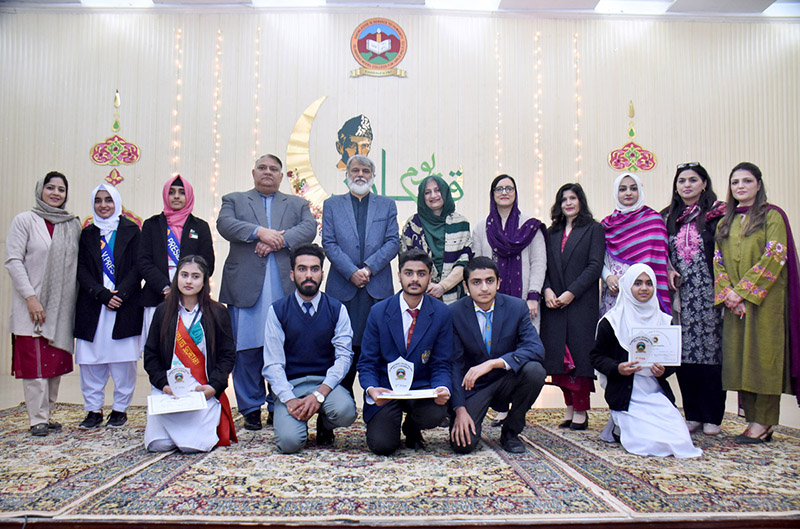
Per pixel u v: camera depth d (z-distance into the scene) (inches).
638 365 102.3
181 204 129.3
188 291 104.3
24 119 240.5
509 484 78.7
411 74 247.0
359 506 69.5
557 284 125.1
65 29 243.8
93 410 122.0
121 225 126.6
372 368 100.7
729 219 115.0
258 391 124.5
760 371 107.3
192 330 104.4
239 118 243.1
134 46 244.1
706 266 118.4
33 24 243.6
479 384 102.7
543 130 246.8
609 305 124.2
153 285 120.6
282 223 130.2
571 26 250.7
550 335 124.4
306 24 247.0
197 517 65.9
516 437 102.0
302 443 98.0
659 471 86.5
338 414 99.0
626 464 90.7
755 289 107.9
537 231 129.4
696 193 123.6
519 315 104.7
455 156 245.0
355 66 246.5
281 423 98.3
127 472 84.4
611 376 106.6
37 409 114.0
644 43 251.1
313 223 131.0
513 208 130.4
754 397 110.2
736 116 249.1
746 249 111.9
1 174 238.1
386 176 243.4
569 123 247.3
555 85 248.5
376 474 83.4
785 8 251.1
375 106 245.4
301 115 243.9
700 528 66.4
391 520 65.4
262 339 124.0
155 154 240.8
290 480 80.2
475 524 64.9
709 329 116.5
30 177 239.0
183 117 242.4
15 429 119.0
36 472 85.0
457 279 124.3
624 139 247.8
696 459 94.5
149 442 98.2
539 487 77.4
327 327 106.5
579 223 126.4
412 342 99.1
